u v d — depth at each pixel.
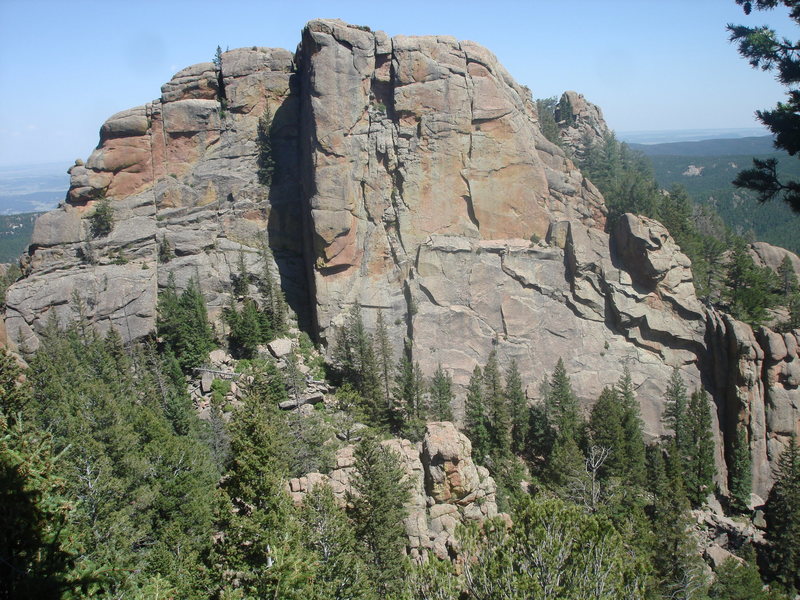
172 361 77.56
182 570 35.59
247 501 29.98
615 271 87.94
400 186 89.00
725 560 56.12
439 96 87.88
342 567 33.84
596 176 126.00
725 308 94.38
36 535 17.97
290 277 95.81
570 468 63.53
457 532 27.81
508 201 91.06
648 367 86.62
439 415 76.44
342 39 85.00
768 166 19.62
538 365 87.62
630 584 24.19
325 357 87.88
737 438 80.81
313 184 86.81
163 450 46.69
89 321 85.75
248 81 94.94
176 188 93.94
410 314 88.50
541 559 24.22
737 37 19.22
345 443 65.50
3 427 21.86
